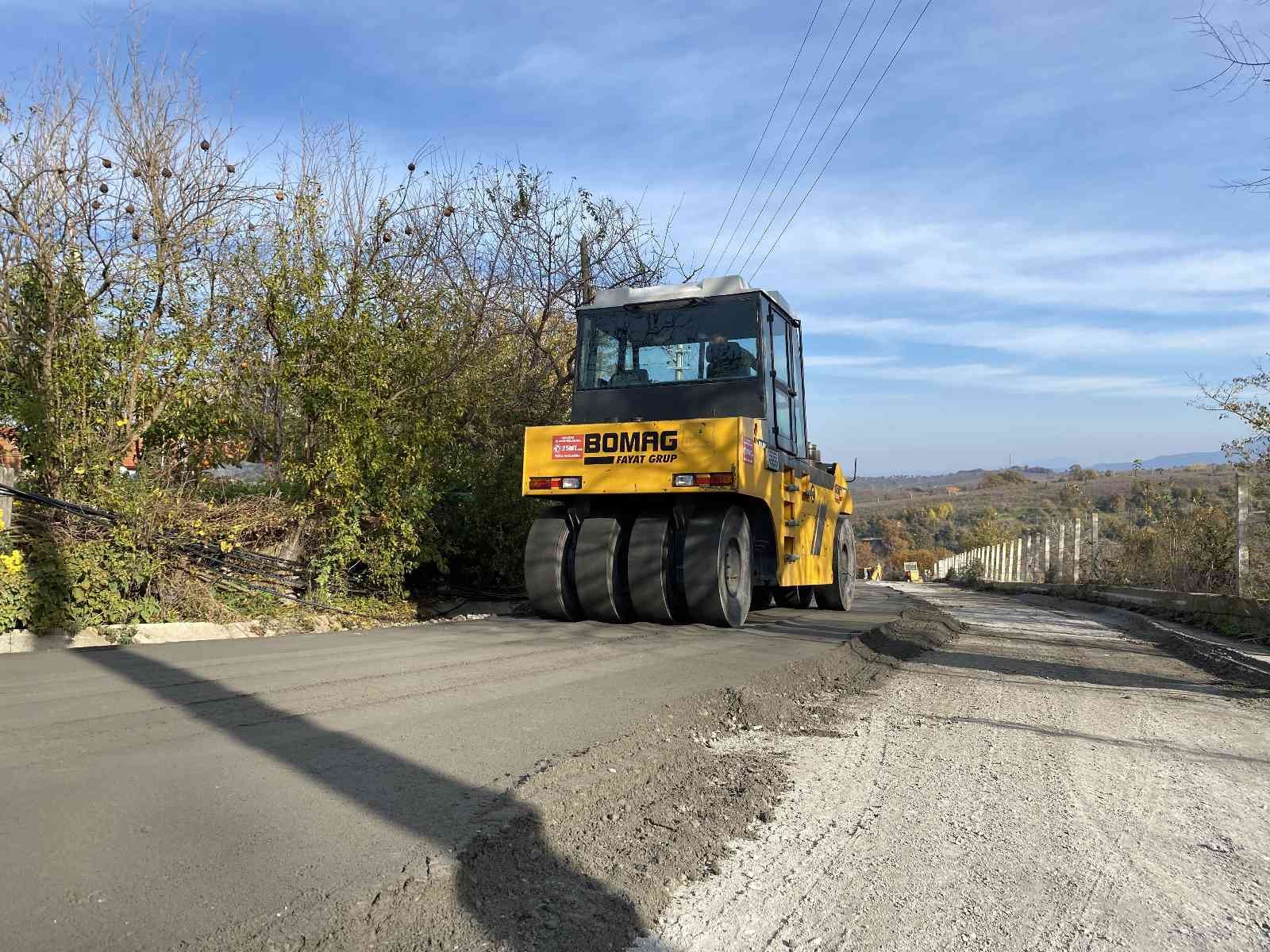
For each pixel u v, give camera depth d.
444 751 4.02
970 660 9.42
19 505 8.06
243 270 10.53
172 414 9.89
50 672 5.79
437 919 2.61
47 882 2.46
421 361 10.74
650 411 10.12
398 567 10.95
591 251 16.72
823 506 12.84
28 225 8.91
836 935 2.89
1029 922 3.04
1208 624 13.22
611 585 9.48
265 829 2.94
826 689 7.22
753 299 10.03
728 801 4.10
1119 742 5.70
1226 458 15.01
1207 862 3.64
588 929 2.75
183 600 8.80
